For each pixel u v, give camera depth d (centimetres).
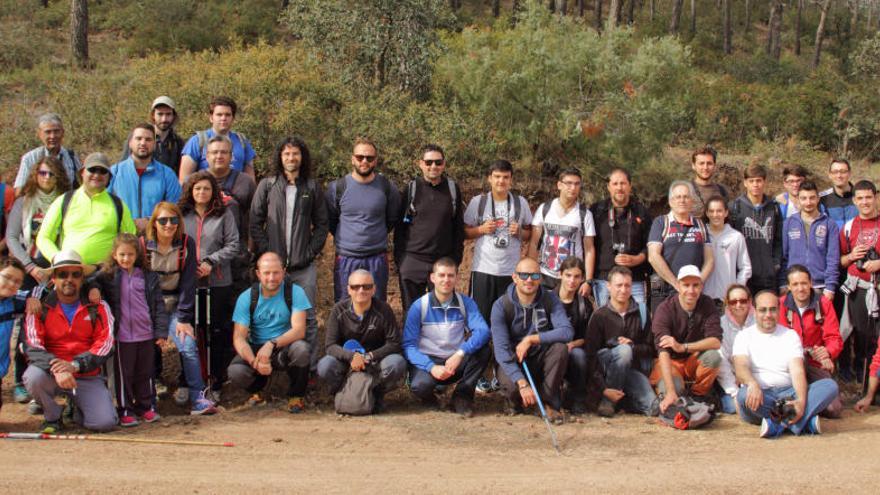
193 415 741
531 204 1143
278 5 2544
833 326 794
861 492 558
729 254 843
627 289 762
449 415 766
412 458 630
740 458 640
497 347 762
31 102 1365
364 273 754
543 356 759
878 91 1686
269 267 740
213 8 2397
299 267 802
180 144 866
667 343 759
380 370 755
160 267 731
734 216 882
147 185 779
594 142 1166
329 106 1175
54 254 704
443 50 1248
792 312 809
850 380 902
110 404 691
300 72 1168
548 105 1149
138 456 614
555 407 759
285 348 750
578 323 801
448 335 777
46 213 736
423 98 1246
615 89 1180
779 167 1359
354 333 764
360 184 819
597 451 658
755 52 3478
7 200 782
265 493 535
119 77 1431
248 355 741
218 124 828
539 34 1178
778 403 709
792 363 732
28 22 2116
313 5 1255
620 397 768
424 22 1247
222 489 541
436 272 768
